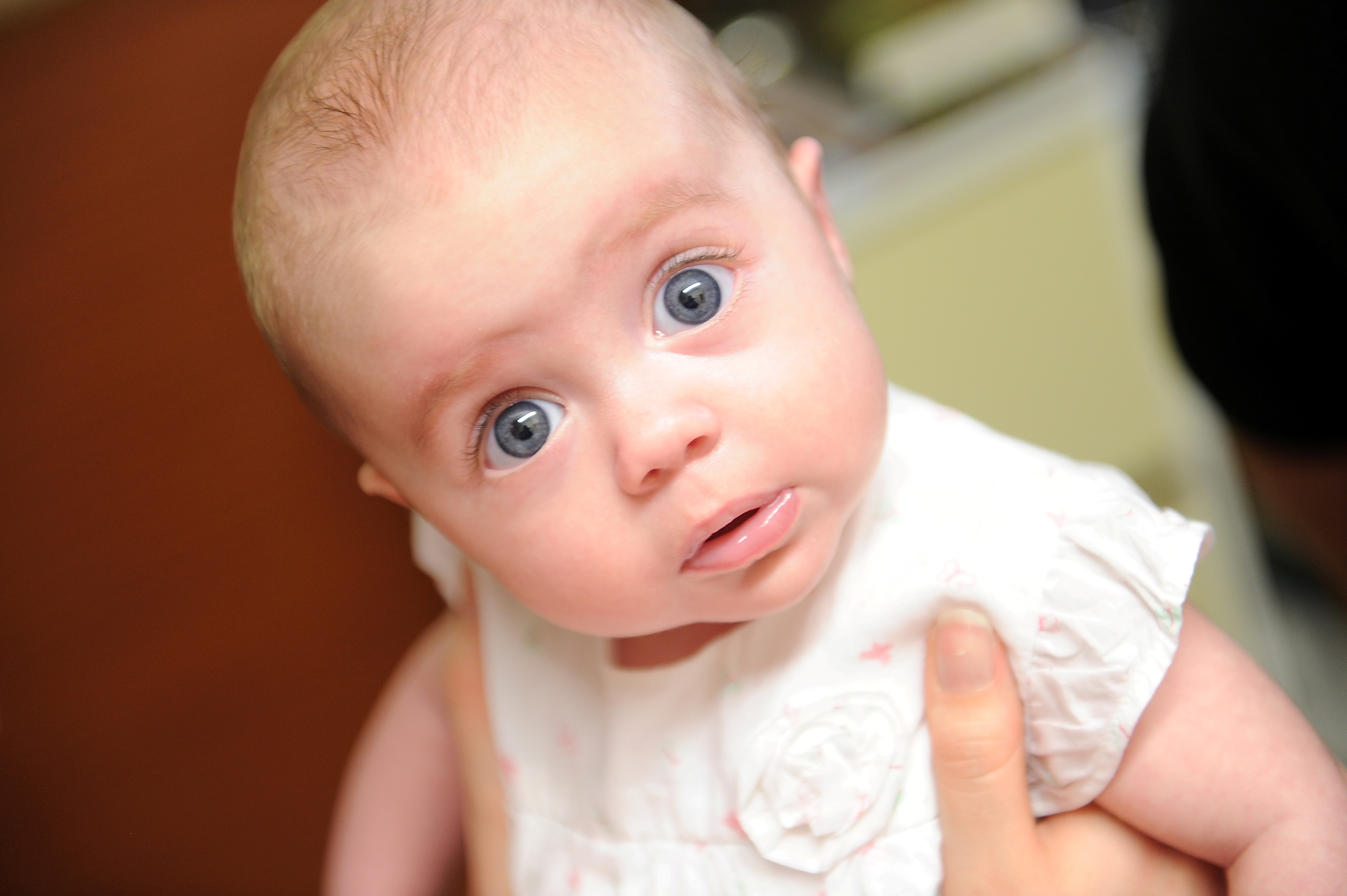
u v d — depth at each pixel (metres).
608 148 0.34
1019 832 0.36
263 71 0.75
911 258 0.67
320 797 0.85
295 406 0.80
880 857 0.37
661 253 0.34
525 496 0.35
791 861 0.37
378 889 0.49
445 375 0.34
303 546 0.82
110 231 0.73
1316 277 0.45
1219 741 0.36
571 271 0.34
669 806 0.39
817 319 0.35
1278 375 0.47
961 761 0.36
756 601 0.35
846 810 0.37
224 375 0.78
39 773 0.78
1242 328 0.47
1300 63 0.42
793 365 0.35
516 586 0.36
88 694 0.78
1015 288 0.71
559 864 0.41
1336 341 0.46
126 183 0.73
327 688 0.84
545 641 0.43
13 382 0.73
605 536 0.35
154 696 0.79
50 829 0.79
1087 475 0.37
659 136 0.35
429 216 0.34
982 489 0.38
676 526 0.34
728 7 0.81
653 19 0.37
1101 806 0.38
